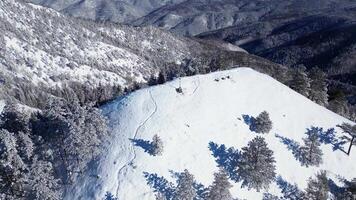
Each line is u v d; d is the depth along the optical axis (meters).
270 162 67.00
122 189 60.81
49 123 65.06
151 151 66.81
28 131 67.69
